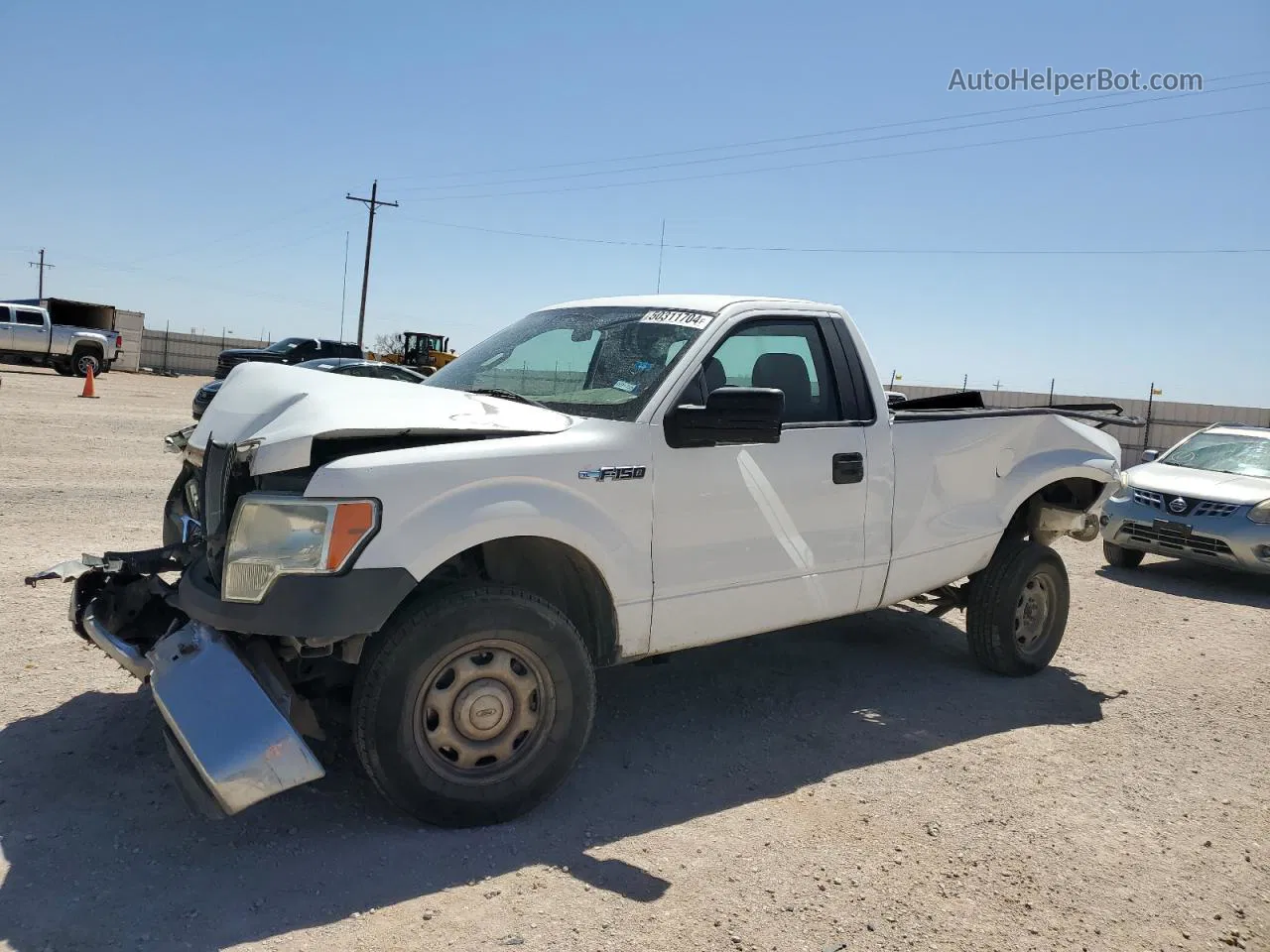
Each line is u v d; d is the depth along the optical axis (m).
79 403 20.23
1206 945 2.99
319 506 3.13
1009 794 4.01
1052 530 5.81
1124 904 3.20
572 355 4.38
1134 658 6.25
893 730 4.70
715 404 3.72
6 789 3.53
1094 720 5.00
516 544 3.88
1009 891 3.24
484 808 3.44
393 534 3.20
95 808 3.43
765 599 4.28
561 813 3.63
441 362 36.50
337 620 3.11
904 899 3.14
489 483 3.41
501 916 2.92
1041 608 5.67
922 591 5.02
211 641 3.17
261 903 2.91
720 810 3.73
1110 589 8.62
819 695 5.14
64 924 2.76
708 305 4.38
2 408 17.30
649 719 4.68
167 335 46.84
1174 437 24.42
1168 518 9.13
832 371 4.64
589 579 3.77
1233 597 8.53
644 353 4.16
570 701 3.56
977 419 5.23
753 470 4.14
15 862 3.07
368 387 3.76
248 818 3.43
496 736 3.48
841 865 3.35
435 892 3.03
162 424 16.44
